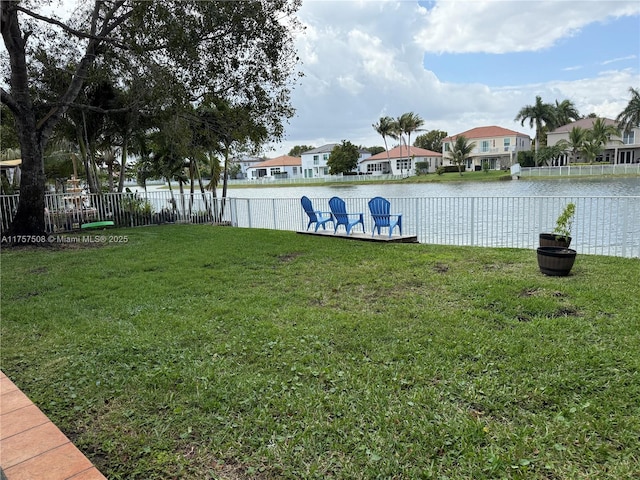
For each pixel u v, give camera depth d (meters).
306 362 3.26
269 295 5.18
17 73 9.64
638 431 2.25
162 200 15.22
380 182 51.31
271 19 10.63
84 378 3.14
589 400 2.55
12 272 6.98
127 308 4.79
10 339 3.99
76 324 4.32
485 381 2.83
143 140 16.20
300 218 12.95
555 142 50.78
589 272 5.66
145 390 2.93
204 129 13.07
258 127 12.32
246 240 9.91
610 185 28.44
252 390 2.85
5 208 10.95
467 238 10.32
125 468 2.16
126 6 10.07
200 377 3.06
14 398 2.81
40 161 10.18
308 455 2.20
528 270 5.97
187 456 2.24
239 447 2.28
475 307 4.39
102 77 12.10
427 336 3.65
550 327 3.70
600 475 1.96
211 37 10.41
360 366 3.15
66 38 11.41
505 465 2.04
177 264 7.21
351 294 5.15
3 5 8.71
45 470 2.05
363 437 2.31
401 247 8.34
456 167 54.91
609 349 3.21
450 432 2.31
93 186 15.22
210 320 4.29
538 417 2.42
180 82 10.41
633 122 44.44
